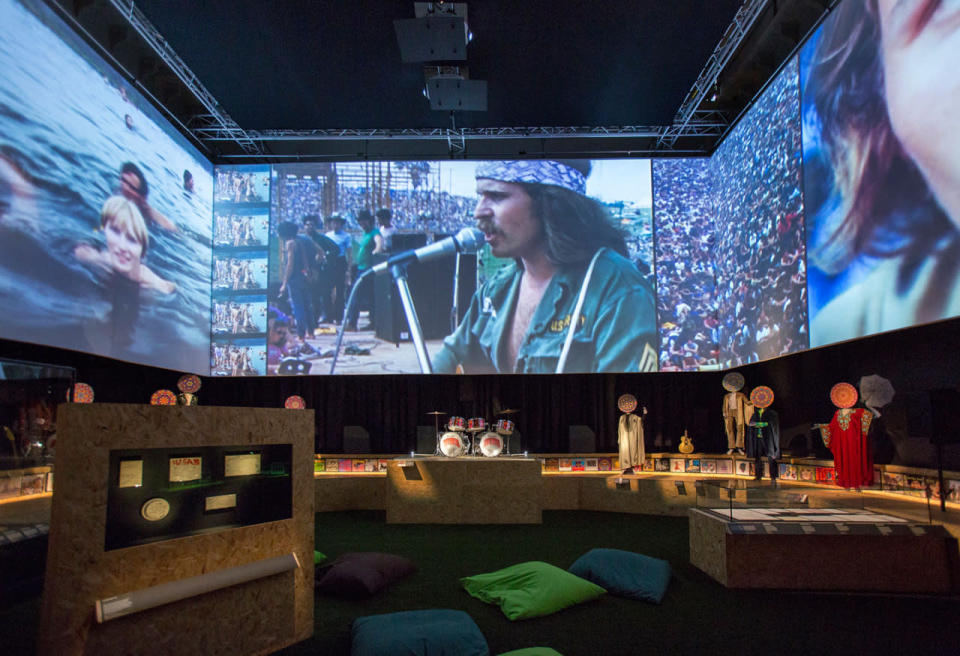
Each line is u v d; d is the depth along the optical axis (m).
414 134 10.67
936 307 5.36
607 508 9.35
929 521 5.11
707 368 10.05
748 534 5.13
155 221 8.74
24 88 6.32
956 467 5.95
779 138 8.07
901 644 3.96
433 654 3.53
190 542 3.45
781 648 3.91
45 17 6.66
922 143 5.52
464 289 10.33
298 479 4.16
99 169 7.52
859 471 6.86
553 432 10.75
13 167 6.16
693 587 5.18
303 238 10.47
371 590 4.98
